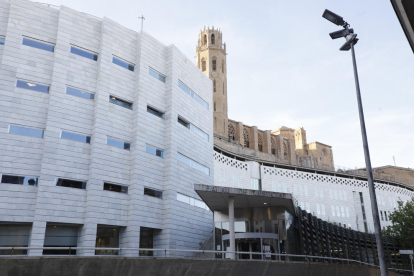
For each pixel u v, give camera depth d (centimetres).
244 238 2877
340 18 1808
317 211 6228
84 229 3114
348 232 4722
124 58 3747
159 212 3616
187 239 3797
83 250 3030
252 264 2275
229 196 2634
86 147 3328
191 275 2097
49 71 3316
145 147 3631
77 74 3428
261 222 2955
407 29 1357
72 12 3541
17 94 3125
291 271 2445
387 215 7038
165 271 2044
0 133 2984
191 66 4491
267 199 2720
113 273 1947
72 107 3328
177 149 3909
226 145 6016
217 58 10144
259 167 5825
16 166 2988
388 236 5225
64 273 1862
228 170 5253
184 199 3897
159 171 3725
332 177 6700
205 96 4728
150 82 3856
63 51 3391
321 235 3953
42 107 3209
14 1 3291
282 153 9906
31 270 1808
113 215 3281
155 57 3988
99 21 3706
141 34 3878
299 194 6144
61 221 3036
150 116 3766
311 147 11031
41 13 3394
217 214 3081
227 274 2198
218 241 3003
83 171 3259
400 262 5066
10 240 2922
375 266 3678
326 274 2720
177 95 4078
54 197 3050
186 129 4156
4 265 1762
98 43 3628
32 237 2878
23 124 3094
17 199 2925
